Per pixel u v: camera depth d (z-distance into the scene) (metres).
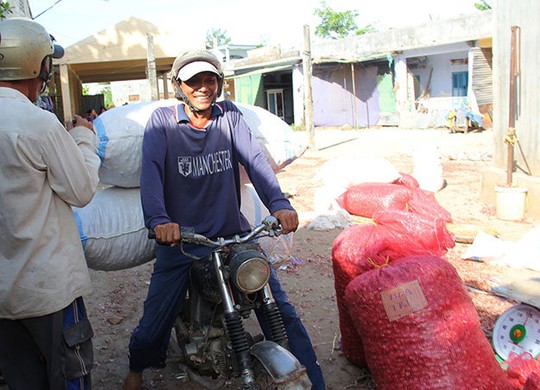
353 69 24.47
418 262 2.99
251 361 2.53
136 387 3.26
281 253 4.80
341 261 3.52
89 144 2.75
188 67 2.79
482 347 2.87
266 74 29.98
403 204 6.80
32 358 2.62
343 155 14.45
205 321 2.92
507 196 7.07
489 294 4.54
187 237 2.56
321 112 26.61
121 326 4.45
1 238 2.38
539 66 7.00
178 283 2.98
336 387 3.42
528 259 5.10
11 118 2.35
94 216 3.39
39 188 2.41
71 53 16.34
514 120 7.53
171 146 2.93
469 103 20.31
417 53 22.89
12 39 2.45
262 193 3.02
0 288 2.38
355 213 7.25
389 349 2.88
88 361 2.67
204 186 2.99
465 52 21.42
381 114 25.14
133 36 16.66
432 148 9.14
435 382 2.75
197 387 3.51
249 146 3.08
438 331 2.79
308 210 8.05
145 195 2.77
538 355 3.32
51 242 2.47
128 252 3.45
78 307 2.64
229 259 2.58
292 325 3.09
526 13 7.17
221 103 3.14
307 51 15.85
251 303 2.69
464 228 6.38
